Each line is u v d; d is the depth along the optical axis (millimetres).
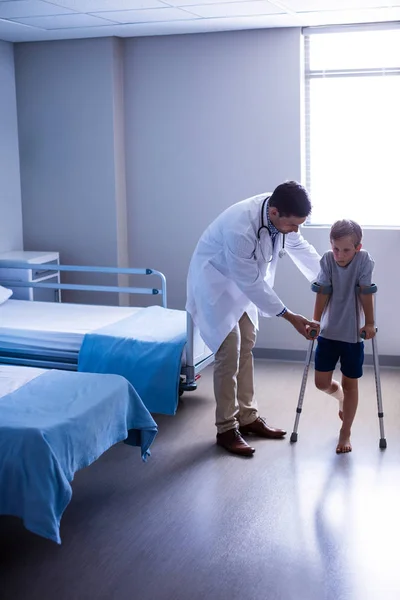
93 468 3723
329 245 5461
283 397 4766
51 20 4957
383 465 3695
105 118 5684
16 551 2951
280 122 5434
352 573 2768
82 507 3312
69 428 2914
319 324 3646
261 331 5680
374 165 5500
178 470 3688
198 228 5742
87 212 5852
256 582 2719
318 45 5449
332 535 3033
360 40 5367
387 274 5367
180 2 4441
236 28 5316
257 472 3645
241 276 3609
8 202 5859
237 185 5602
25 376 3518
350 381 3795
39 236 6008
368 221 5555
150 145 5750
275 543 2984
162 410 4082
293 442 4016
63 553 2934
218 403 3941
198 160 5656
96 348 4227
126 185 5875
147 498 3395
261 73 5410
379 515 3193
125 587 2699
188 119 5629
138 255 5930
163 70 5621
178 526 3135
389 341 5426
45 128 5848
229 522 3160
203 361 4402
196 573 2783
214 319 3848
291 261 5516
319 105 5527
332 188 5598
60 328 4465
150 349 4129
